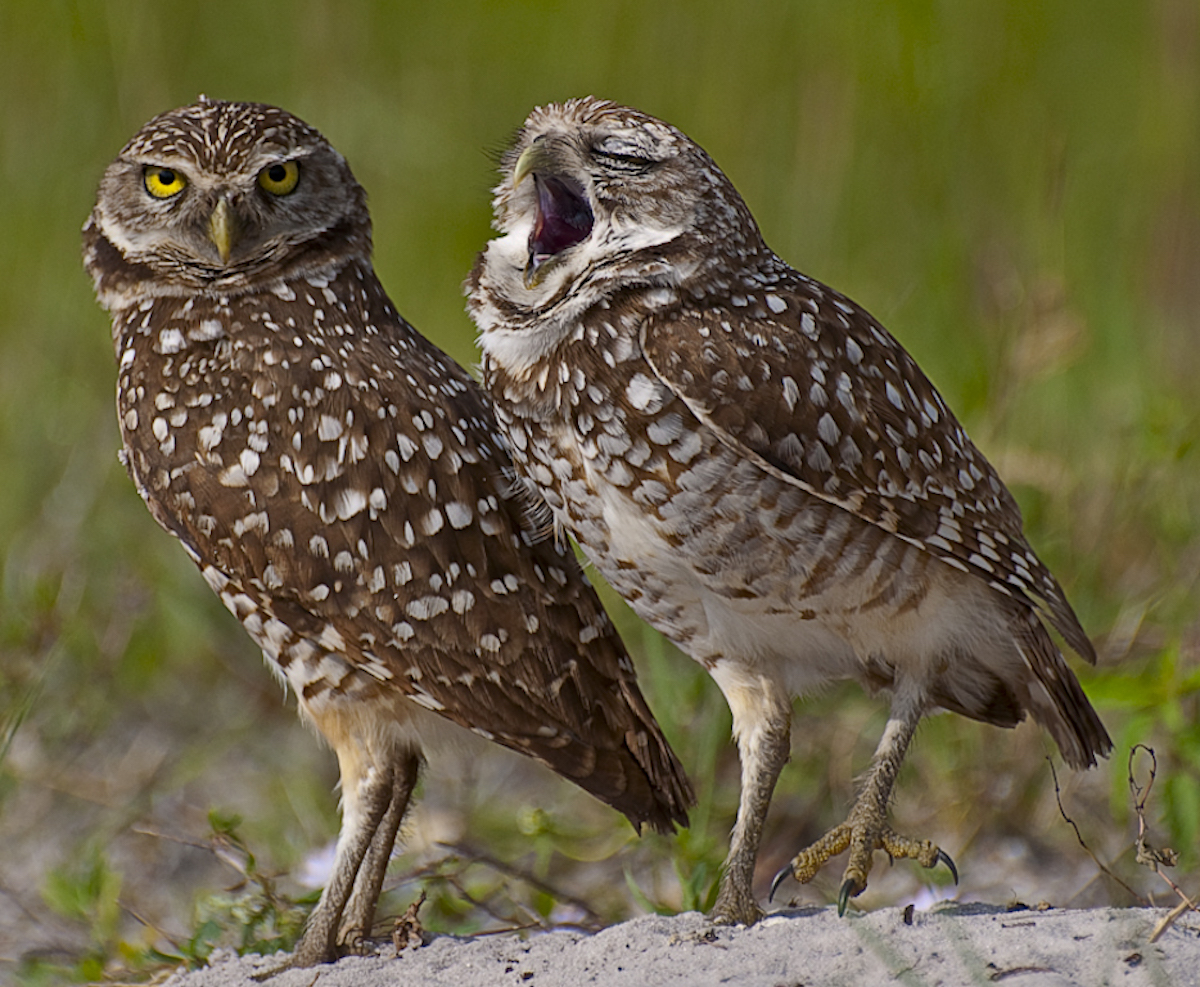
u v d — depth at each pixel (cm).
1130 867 905
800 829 1012
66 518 1341
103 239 865
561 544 813
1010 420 1242
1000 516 788
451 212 1639
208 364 817
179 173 834
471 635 783
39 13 1609
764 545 733
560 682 787
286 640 802
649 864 979
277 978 725
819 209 1487
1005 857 984
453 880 869
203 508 802
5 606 1212
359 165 1642
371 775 795
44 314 1525
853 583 743
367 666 787
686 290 741
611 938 708
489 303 768
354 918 796
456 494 793
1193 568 1070
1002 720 833
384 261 1633
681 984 653
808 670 784
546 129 770
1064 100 1576
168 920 995
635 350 731
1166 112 1570
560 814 1044
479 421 829
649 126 755
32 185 1582
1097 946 645
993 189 1522
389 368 822
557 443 749
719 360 725
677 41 1600
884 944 661
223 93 1641
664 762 813
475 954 727
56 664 1153
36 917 990
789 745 770
